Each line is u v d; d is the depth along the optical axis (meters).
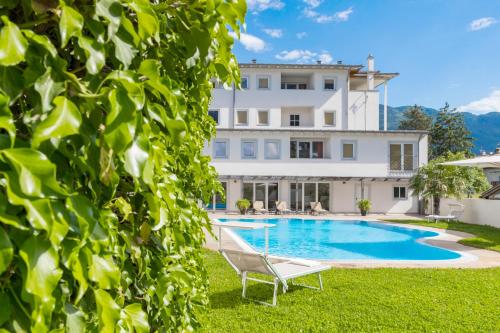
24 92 0.84
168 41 1.41
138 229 1.44
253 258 6.57
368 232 19.95
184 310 1.93
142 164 0.87
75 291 1.00
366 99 30.58
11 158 0.66
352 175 27.36
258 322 5.54
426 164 24.66
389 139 27.48
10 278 0.78
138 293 1.58
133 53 1.05
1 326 0.73
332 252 14.77
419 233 17.97
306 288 7.38
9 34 0.72
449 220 21.56
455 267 9.15
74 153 0.86
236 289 7.33
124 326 1.15
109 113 0.79
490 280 7.83
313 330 5.19
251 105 29.77
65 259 0.82
